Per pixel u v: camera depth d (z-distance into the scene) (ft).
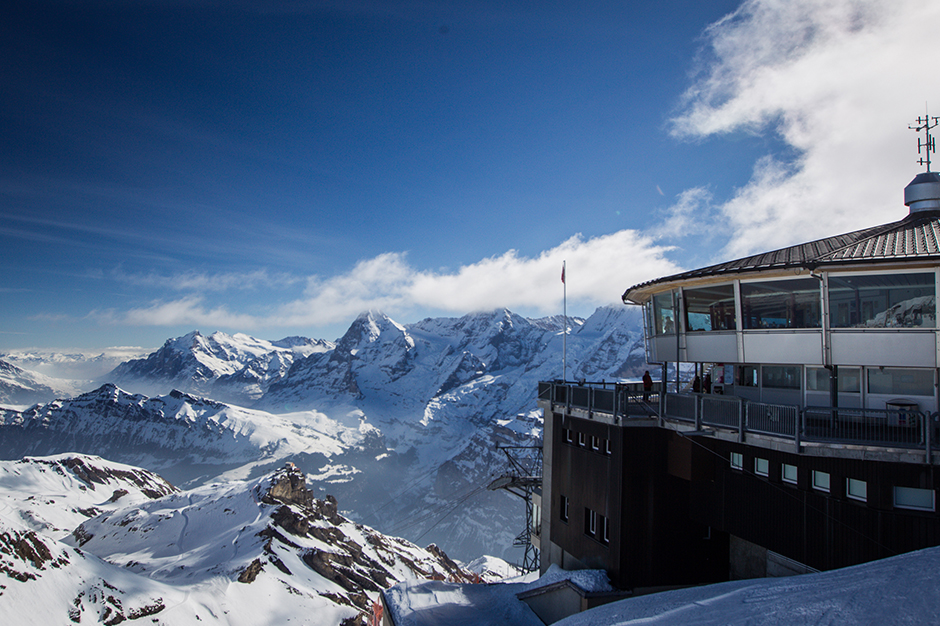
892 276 61.21
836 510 62.69
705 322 81.97
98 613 330.34
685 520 85.05
